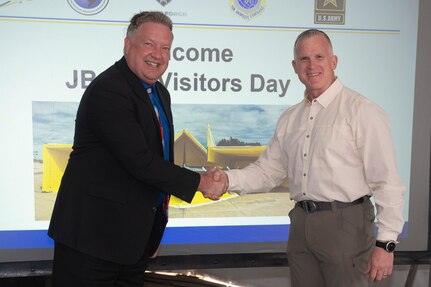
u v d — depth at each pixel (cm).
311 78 167
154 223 178
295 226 172
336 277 162
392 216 154
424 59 250
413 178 252
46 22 224
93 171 156
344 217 161
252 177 197
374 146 156
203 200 244
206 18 236
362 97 163
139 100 159
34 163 229
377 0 246
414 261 256
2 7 220
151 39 159
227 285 276
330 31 245
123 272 177
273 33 242
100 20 229
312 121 171
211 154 243
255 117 245
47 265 233
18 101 225
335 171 162
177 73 237
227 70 241
